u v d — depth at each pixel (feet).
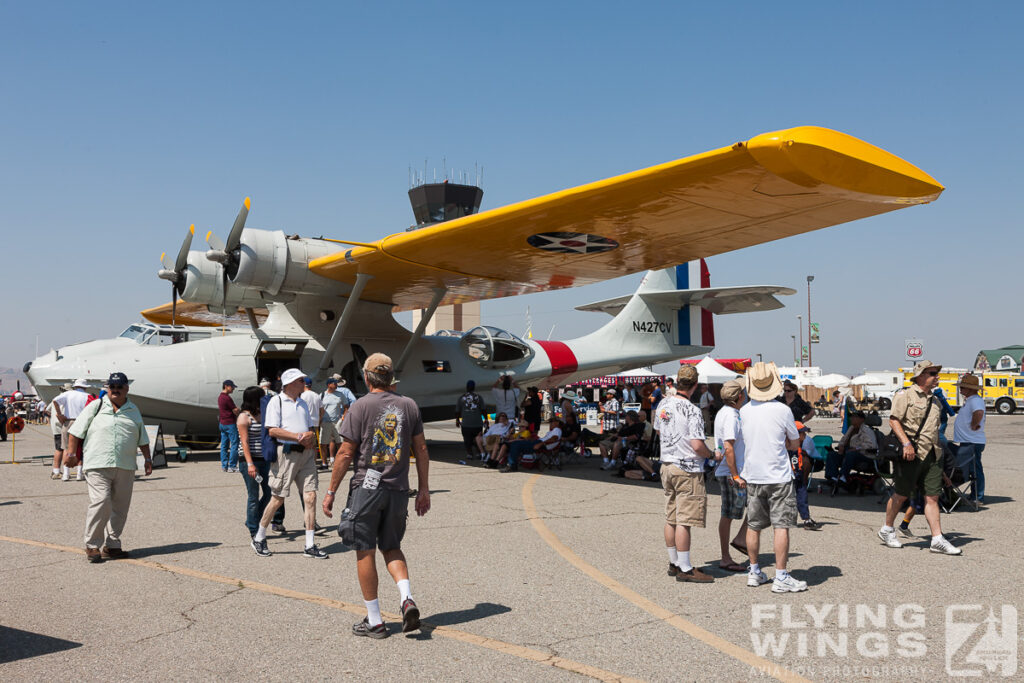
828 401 140.56
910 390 22.39
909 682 12.22
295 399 21.49
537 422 48.96
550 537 24.13
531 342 63.26
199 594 17.46
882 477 31.89
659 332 70.85
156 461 43.24
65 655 13.30
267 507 21.57
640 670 12.71
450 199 133.18
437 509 29.55
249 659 13.15
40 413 110.11
